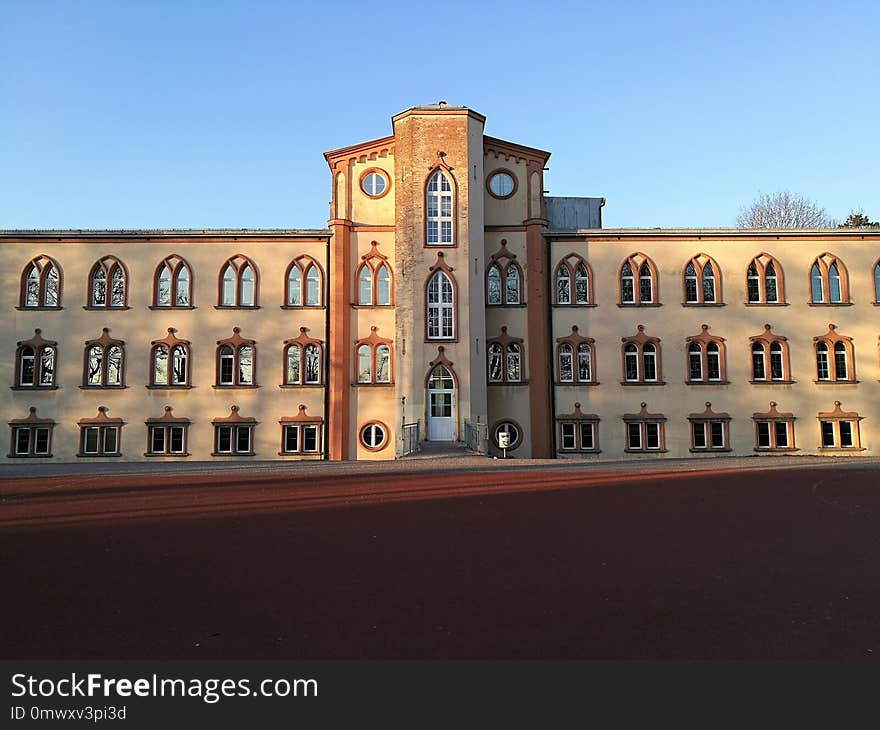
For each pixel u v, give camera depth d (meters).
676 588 9.44
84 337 38.12
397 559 11.10
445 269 36.91
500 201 40.25
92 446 37.53
